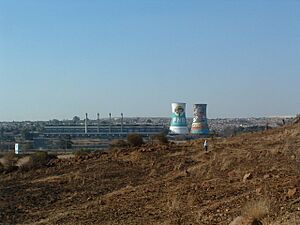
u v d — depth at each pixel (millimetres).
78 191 23359
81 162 32344
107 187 23875
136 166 29531
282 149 27547
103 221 16484
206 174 23641
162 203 18234
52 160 34781
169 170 27250
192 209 16281
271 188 16875
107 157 33531
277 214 13062
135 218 16297
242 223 11461
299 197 14758
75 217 17578
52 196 22531
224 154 28359
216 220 14000
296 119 49969
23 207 20531
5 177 29516
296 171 20125
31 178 28469
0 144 80312
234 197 16953
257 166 23219
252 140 35625
